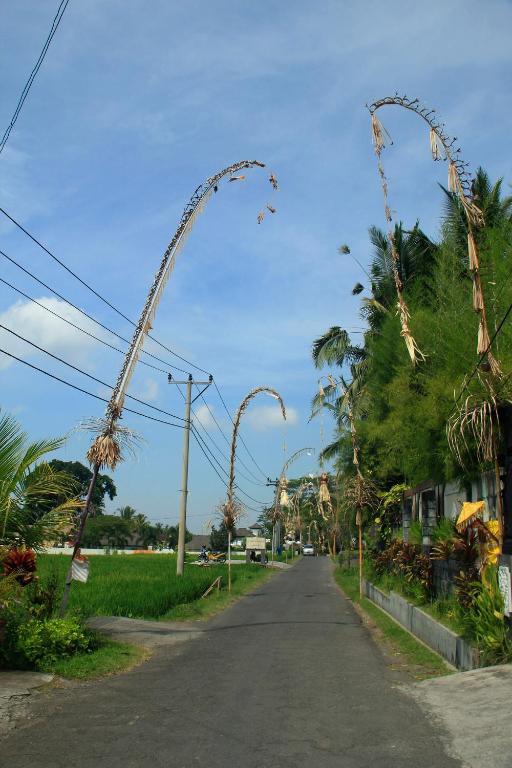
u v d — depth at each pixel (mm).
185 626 16016
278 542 72312
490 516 11250
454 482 14422
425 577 14484
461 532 11383
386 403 20078
